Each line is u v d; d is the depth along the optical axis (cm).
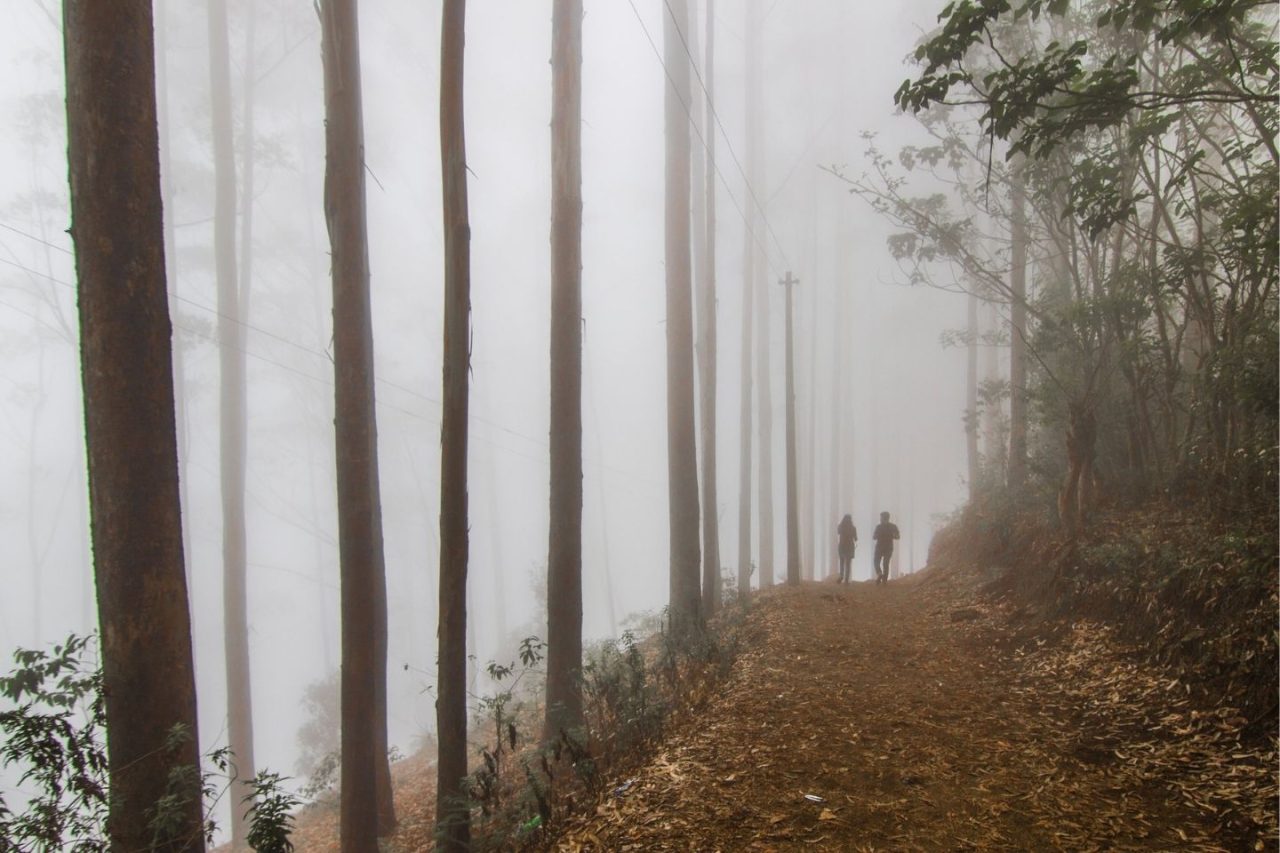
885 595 1471
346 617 780
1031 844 421
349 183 814
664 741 636
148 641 547
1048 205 1163
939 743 578
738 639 1078
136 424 550
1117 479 1068
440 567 600
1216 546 681
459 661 594
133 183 552
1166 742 533
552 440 990
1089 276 1281
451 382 597
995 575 1185
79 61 544
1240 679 551
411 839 919
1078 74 568
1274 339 717
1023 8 554
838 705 686
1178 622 662
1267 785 449
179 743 537
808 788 505
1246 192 779
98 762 487
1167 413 998
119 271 546
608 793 545
